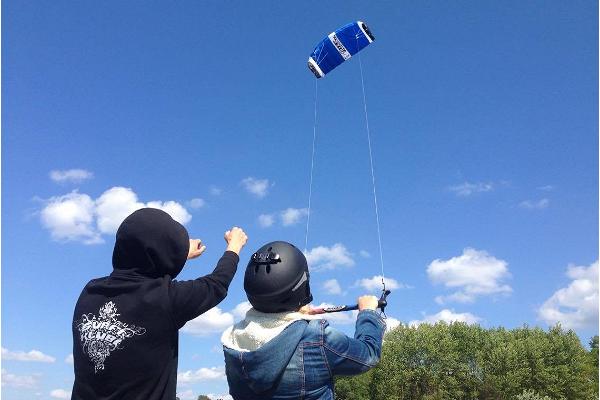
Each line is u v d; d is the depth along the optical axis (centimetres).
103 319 368
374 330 396
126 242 387
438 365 7106
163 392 368
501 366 7156
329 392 381
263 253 394
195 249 425
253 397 381
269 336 374
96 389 361
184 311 371
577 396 6944
